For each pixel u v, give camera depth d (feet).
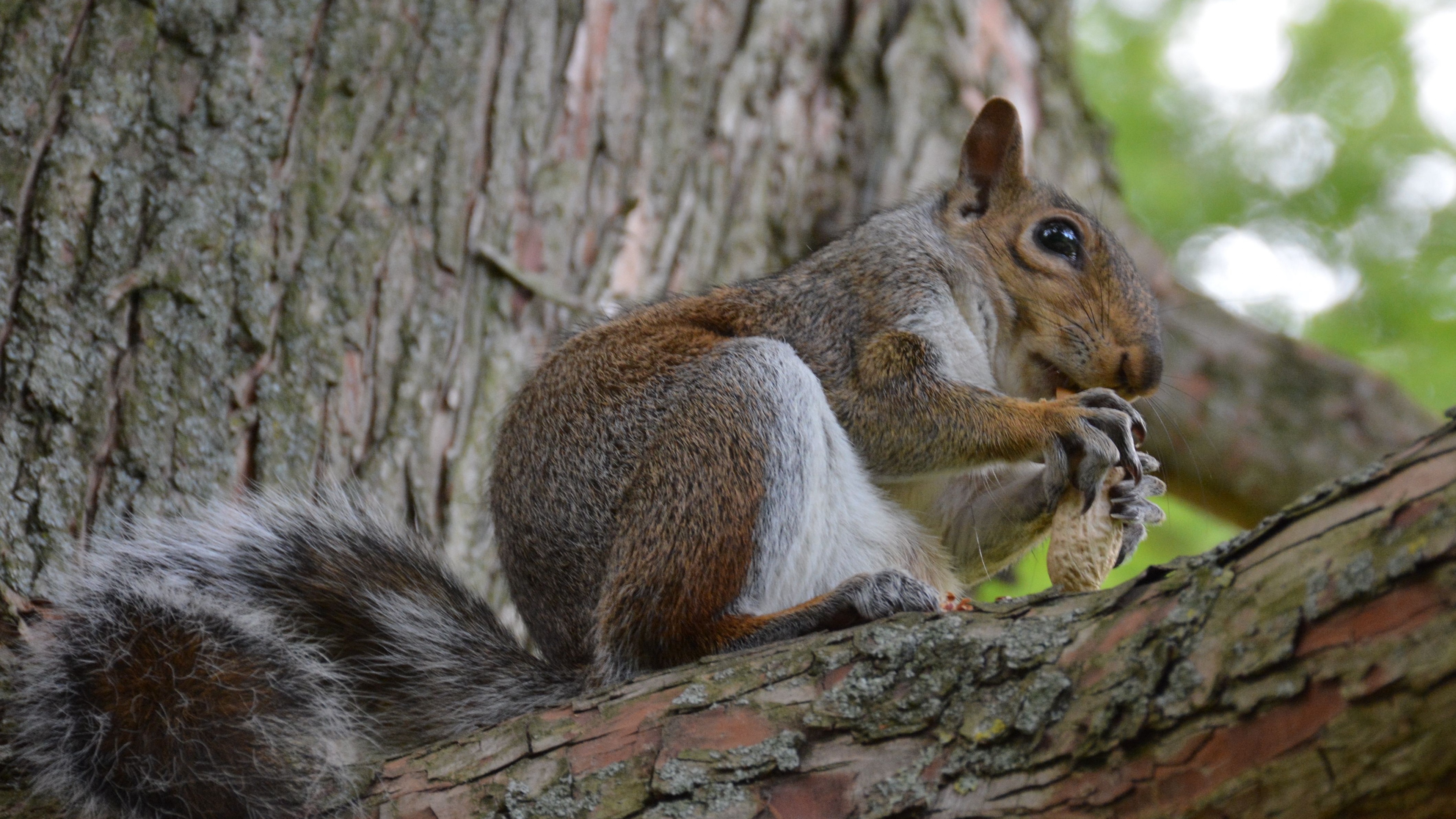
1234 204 55.11
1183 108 57.52
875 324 28.78
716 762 18.67
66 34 30.17
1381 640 14.73
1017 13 45.29
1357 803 14.48
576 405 26.27
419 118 33.45
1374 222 53.93
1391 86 55.93
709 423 24.75
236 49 31.55
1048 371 30.30
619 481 25.09
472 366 32.48
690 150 37.88
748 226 38.09
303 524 26.94
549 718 20.24
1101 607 17.93
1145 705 16.24
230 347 29.55
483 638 25.96
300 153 31.63
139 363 28.53
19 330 27.89
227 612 23.86
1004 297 30.12
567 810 18.97
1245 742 15.33
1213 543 48.03
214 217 30.12
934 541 28.68
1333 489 16.39
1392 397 43.45
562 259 34.53
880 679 18.78
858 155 40.93
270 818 21.53
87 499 27.25
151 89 30.53
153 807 22.06
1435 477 15.30
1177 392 42.57
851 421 27.78
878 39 42.60
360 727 24.32
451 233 33.04
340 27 32.89
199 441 28.53
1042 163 43.01
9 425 27.22
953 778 17.40
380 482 30.40
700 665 20.31
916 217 30.94
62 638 23.57
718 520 24.04
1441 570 14.64
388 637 25.63
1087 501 25.08
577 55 36.42
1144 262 44.19
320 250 31.17
